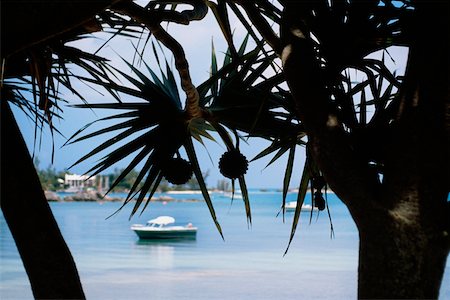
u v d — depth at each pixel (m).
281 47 2.77
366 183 2.45
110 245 38.84
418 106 2.40
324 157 2.54
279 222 62.94
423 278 2.35
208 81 3.50
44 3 2.24
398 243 2.35
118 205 119.56
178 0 3.57
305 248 36.50
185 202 144.62
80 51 3.46
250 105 3.52
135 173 152.88
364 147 2.86
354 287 21.64
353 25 2.95
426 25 2.44
